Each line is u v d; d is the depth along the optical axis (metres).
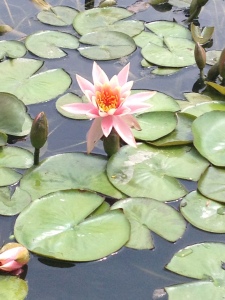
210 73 2.22
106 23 2.60
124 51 2.39
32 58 2.31
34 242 1.39
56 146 1.81
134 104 1.71
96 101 1.67
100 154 1.75
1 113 1.81
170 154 1.75
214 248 1.41
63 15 2.68
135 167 1.68
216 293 1.29
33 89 2.06
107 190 1.60
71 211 1.50
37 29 2.56
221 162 1.70
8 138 1.82
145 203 1.54
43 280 1.33
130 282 1.34
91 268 1.37
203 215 1.53
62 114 1.95
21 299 1.26
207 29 2.54
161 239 1.46
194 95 2.11
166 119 1.87
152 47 2.41
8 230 1.46
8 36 2.49
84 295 1.30
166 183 1.63
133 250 1.42
